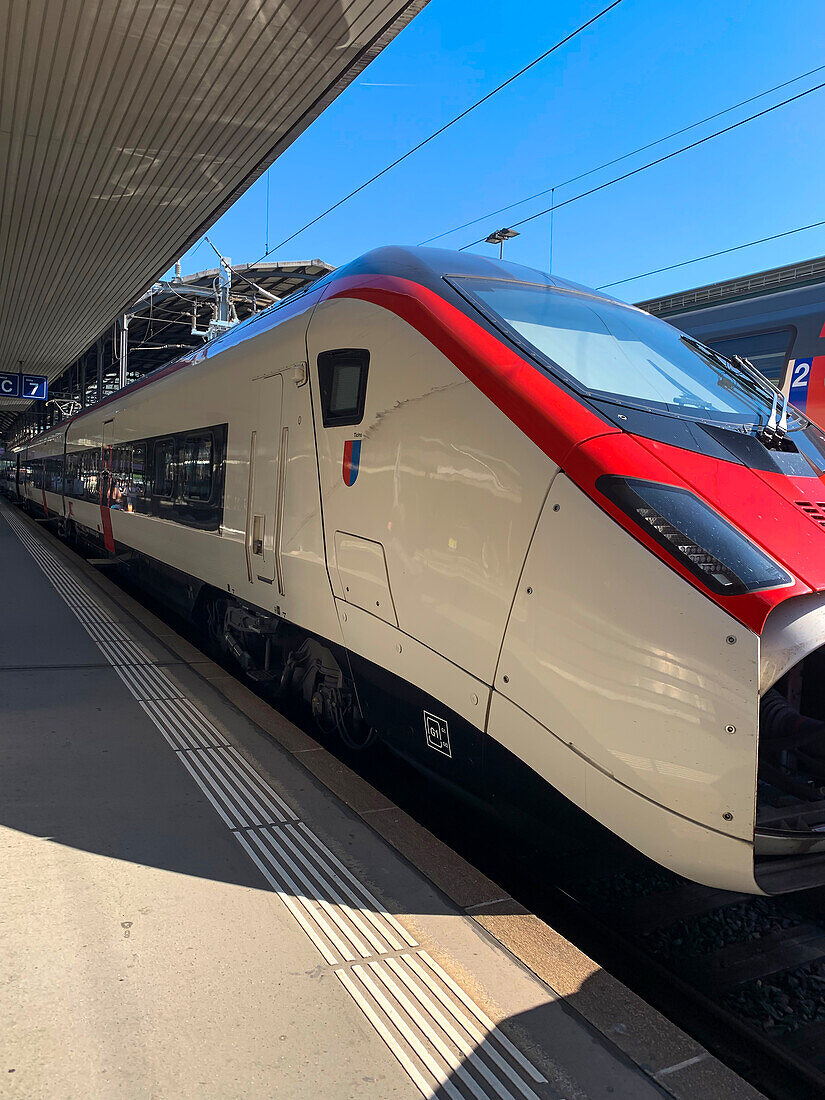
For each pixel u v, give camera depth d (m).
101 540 11.65
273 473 4.59
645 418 2.75
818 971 2.78
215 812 3.23
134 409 9.02
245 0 5.03
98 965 2.23
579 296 3.87
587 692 2.42
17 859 2.80
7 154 7.37
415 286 3.49
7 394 21.44
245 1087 1.83
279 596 4.56
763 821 2.28
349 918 2.52
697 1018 2.55
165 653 5.82
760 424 3.16
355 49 5.60
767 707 2.66
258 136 6.95
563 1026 2.07
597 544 2.43
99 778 3.53
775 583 2.23
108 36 5.44
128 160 7.46
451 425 3.02
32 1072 1.85
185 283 20.69
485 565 2.80
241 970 2.24
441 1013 2.10
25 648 5.84
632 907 3.14
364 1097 1.82
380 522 3.41
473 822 3.89
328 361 3.93
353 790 3.49
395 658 3.34
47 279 11.84
